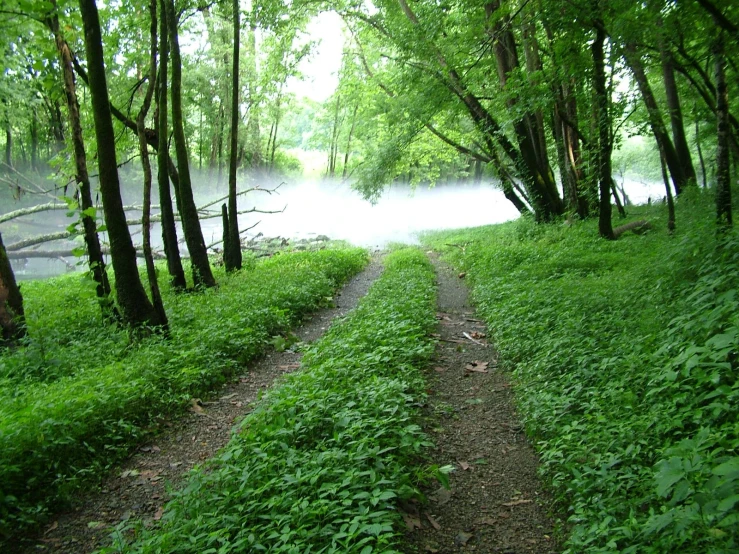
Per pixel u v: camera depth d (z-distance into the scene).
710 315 4.79
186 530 3.63
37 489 4.64
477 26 15.40
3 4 8.88
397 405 5.14
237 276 14.94
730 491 2.57
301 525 3.45
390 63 23.11
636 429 4.19
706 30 11.71
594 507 3.55
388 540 3.51
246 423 5.25
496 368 7.29
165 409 6.31
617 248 13.52
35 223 28.27
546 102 15.02
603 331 6.78
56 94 9.68
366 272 17.89
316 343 8.78
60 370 7.43
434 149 28.08
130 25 12.54
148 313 8.84
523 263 13.52
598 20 12.29
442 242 25.20
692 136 30.98
